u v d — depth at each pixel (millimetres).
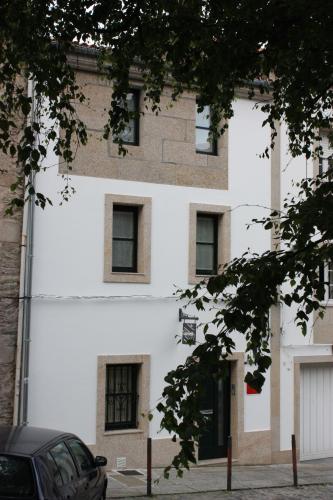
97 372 13664
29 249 13031
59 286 13422
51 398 13148
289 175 16344
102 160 14102
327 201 6840
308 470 14938
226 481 13289
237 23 7785
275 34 7832
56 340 13305
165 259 14648
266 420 15570
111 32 8609
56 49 8492
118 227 14531
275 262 6598
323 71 8172
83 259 13734
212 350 6238
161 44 8719
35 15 8117
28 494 6781
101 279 13883
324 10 7000
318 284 6617
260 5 7547
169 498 11703
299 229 6871
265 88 9695
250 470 14617
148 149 14664
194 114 15305
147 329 14289
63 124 8898
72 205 13703
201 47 8305
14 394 12742
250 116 15992
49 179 13469
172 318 14578
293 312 16125
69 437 8484
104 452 13578
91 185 13945
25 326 12875
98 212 13984
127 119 9172
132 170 14438
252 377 6156
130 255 14625
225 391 15375
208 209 15266
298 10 7102
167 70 9680
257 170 15969
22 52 8500
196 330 14688
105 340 13812
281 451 15734
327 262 6820
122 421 14195
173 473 13664
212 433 15125
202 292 14781
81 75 13961
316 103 10047
